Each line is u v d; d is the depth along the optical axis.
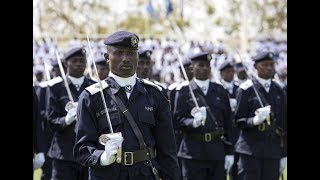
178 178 11.37
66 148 17.22
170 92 19.25
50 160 19.02
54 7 57.56
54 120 17.31
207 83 18.70
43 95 18.70
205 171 18.30
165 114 11.49
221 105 18.58
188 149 18.11
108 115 10.97
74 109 16.84
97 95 11.21
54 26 57.38
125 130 11.09
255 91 18.84
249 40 55.84
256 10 61.56
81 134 11.11
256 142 18.56
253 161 18.59
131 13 59.94
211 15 62.47
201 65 18.56
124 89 11.27
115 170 10.98
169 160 11.36
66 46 43.91
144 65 19.55
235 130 20.81
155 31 58.22
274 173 18.81
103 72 19.97
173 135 11.53
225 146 18.61
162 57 41.72
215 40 46.53
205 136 18.05
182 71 19.94
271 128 18.62
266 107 18.06
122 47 11.20
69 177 17.39
